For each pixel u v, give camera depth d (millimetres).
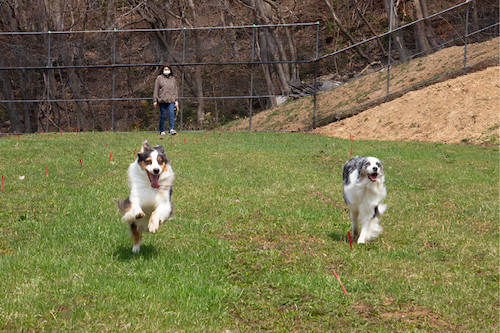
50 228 7074
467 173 12656
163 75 19938
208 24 35312
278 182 11172
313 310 4766
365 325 4496
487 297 5133
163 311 4500
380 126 21766
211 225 7684
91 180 10672
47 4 33031
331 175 12297
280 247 6703
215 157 14188
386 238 7289
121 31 22781
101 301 4621
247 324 4484
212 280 5414
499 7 21953
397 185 11406
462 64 22578
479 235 7469
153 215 5645
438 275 5758
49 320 4199
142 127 24312
